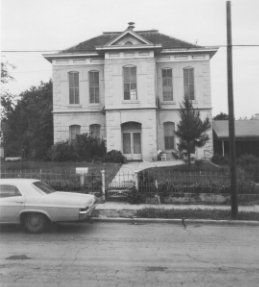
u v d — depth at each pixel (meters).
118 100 34.59
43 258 8.91
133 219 13.88
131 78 34.69
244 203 16.98
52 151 32.75
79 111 36.56
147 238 11.17
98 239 10.98
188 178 18.52
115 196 17.47
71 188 18.31
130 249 9.80
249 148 37.44
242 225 13.45
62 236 11.36
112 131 34.56
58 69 36.81
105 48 34.34
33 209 11.65
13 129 46.50
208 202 17.00
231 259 8.87
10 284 7.13
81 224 13.39
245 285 7.09
